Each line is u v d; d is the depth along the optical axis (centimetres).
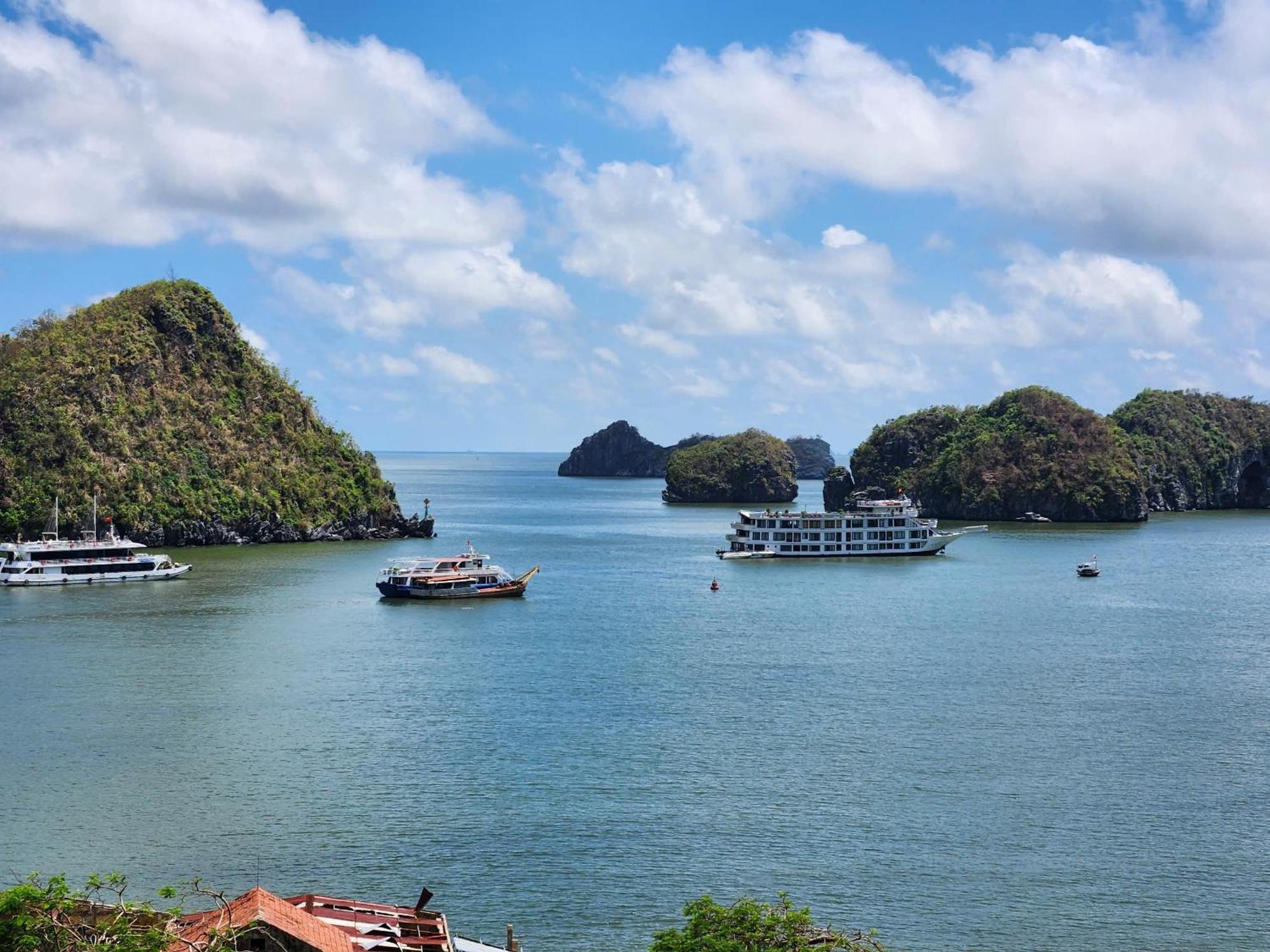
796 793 10562
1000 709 13488
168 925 6794
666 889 8688
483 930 8075
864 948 7350
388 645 17300
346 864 9025
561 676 15188
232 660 16012
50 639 17412
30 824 9738
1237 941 8081
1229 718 13112
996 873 8981
